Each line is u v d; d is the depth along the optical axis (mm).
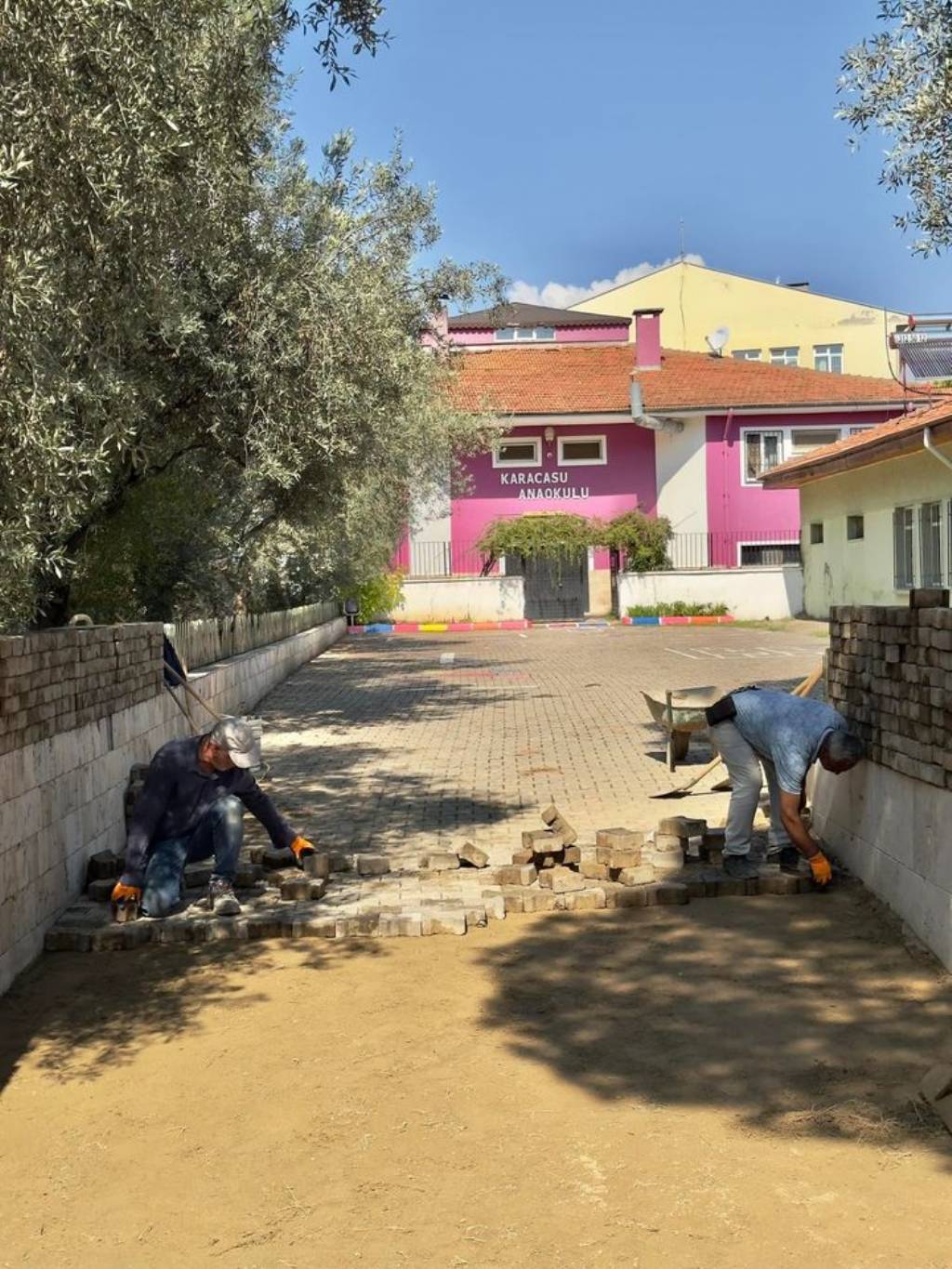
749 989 5332
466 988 5492
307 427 12922
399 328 14562
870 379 41188
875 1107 4160
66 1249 3480
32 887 6125
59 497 6312
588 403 39562
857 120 7766
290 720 15578
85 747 7289
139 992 5609
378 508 26297
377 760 12180
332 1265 3336
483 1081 4496
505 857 7875
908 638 5938
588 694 17391
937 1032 4773
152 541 13422
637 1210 3562
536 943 6113
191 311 11203
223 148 8586
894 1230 3424
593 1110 4227
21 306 5594
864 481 28141
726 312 57562
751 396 39469
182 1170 3924
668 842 7375
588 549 39469
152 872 6688
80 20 5938
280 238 12875
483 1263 3311
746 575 37312
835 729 6574
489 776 11070
